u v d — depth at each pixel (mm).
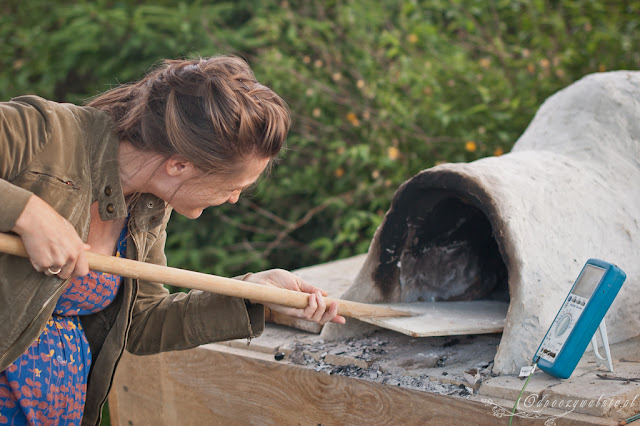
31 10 5105
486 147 3523
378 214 3920
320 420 1694
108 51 4672
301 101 4066
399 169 3672
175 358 2031
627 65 3393
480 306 1867
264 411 1822
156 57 4504
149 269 1328
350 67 4113
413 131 3699
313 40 4215
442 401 1471
